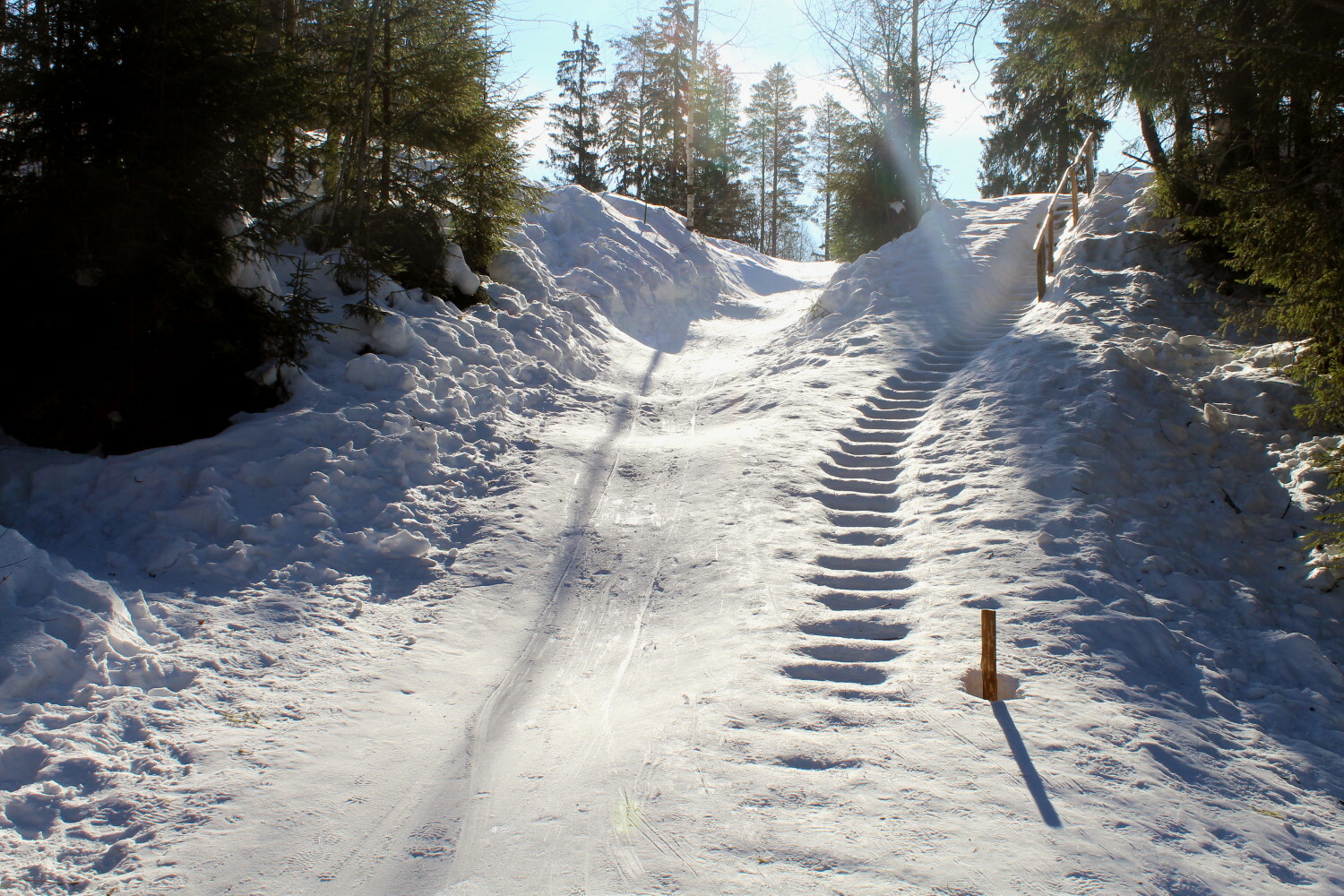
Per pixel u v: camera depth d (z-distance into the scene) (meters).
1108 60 9.62
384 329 9.97
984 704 5.07
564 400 10.90
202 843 3.74
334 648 5.73
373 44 10.30
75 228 7.00
